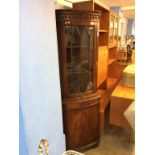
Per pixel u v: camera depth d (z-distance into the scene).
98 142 2.39
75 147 2.19
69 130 2.10
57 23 1.85
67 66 1.99
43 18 1.51
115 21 3.89
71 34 1.93
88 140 2.27
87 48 2.07
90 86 2.18
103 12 3.14
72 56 2.01
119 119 2.43
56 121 1.78
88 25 1.96
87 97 2.14
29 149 1.31
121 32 5.64
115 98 2.37
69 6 2.27
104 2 3.88
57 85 1.77
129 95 2.37
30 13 1.34
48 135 1.62
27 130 1.30
